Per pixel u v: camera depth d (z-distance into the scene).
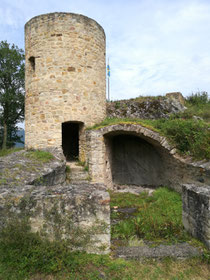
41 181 4.55
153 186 8.77
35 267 2.49
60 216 2.76
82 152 7.86
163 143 6.43
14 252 2.62
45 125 7.36
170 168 7.22
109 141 8.48
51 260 2.54
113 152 9.61
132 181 9.60
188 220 3.51
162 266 2.67
